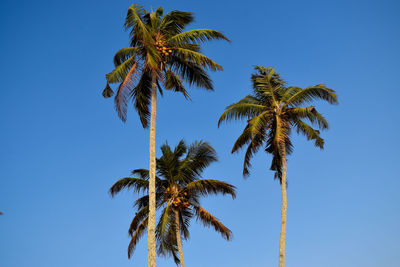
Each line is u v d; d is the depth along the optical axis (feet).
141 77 71.67
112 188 85.97
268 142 80.84
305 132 81.51
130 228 85.56
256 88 82.17
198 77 73.10
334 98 74.74
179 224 92.89
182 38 67.97
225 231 90.22
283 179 77.20
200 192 88.43
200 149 91.20
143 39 62.39
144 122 72.38
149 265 60.18
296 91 80.94
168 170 89.30
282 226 74.69
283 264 71.61
